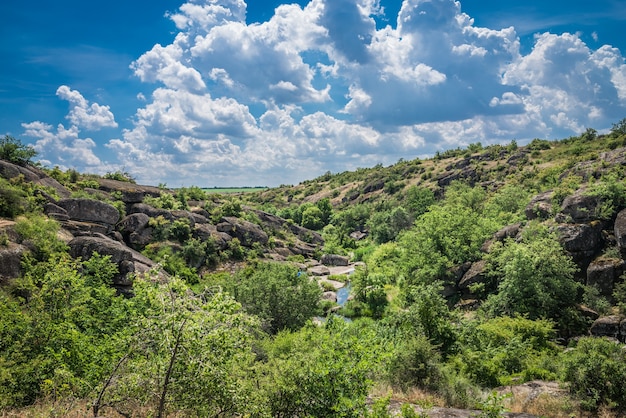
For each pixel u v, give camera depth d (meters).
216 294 7.06
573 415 12.01
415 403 11.81
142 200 55.84
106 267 19.91
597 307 26.66
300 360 8.70
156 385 7.23
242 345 7.30
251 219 68.06
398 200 101.31
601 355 13.79
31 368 9.77
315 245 75.75
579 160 61.44
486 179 90.88
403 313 21.23
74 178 52.81
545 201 38.34
